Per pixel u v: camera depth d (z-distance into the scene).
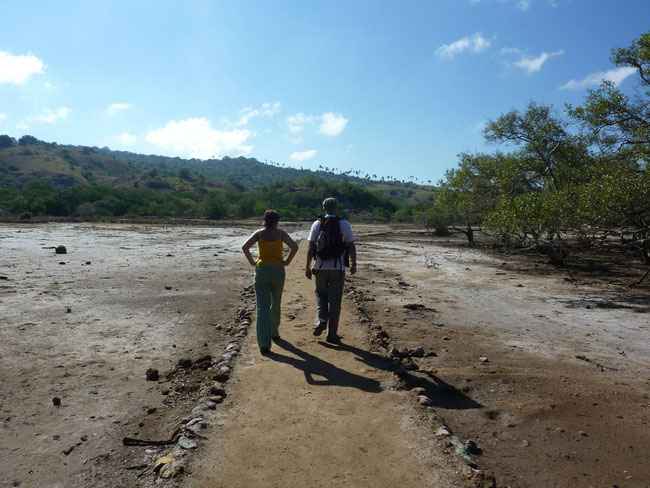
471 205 23.98
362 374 4.89
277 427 3.67
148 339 6.36
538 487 3.08
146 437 3.65
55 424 3.85
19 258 14.47
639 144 15.02
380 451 3.36
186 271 13.08
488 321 8.23
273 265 5.66
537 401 4.55
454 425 3.97
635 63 14.71
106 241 22.58
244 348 5.68
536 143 21.27
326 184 124.50
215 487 2.86
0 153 168.88
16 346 5.80
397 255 20.11
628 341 7.16
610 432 3.92
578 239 13.79
